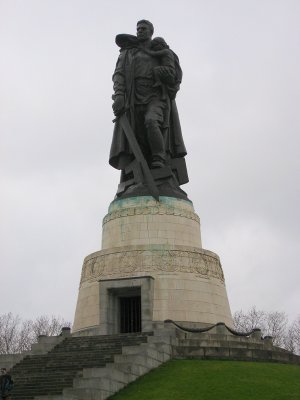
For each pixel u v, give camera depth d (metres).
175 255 40.91
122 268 40.62
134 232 43.00
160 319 38.81
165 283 39.81
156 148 45.69
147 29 48.06
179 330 35.22
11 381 24.28
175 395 26.16
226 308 42.25
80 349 33.09
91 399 24.95
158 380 28.36
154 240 42.53
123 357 29.44
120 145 46.81
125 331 40.03
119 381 27.22
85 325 40.44
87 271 42.69
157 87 46.59
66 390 25.27
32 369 30.59
